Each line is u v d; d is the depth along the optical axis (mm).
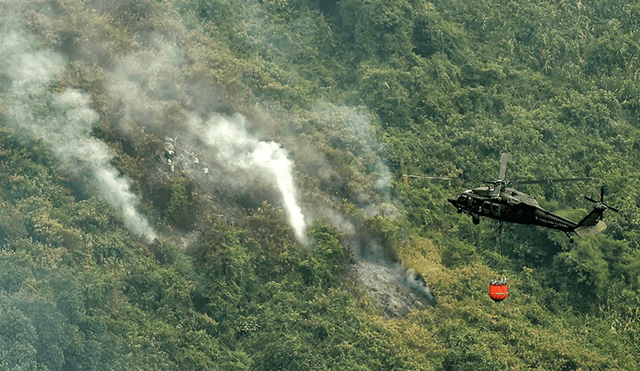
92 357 132750
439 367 145250
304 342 145000
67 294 134750
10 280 135375
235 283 149625
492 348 151000
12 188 147875
